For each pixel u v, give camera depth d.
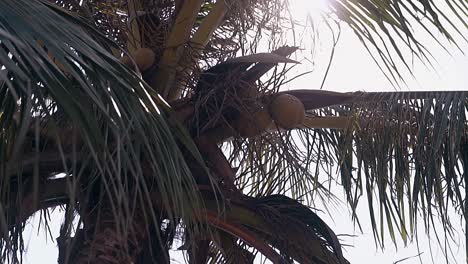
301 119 4.37
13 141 3.27
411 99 4.95
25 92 2.51
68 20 3.12
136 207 4.05
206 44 4.69
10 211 3.93
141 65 4.32
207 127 4.37
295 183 5.14
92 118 2.77
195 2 4.59
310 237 4.49
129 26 4.60
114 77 2.95
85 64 2.86
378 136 4.86
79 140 3.70
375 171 4.83
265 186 4.93
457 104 4.82
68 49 2.83
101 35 3.27
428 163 4.73
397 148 4.86
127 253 3.64
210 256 4.72
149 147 3.04
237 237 4.53
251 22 4.89
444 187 4.87
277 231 4.45
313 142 5.30
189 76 4.47
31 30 2.75
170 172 3.19
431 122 4.88
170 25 4.62
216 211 4.33
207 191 4.32
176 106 4.40
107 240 3.89
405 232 4.76
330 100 4.66
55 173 3.97
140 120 3.08
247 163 4.87
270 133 4.69
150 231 4.25
